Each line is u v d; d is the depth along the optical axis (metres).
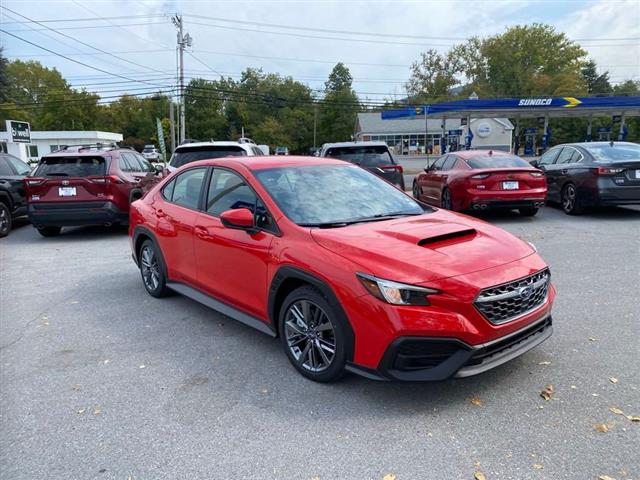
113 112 85.31
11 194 10.62
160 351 4.25
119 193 9.52
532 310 3.36
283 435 2.96
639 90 92.25
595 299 5.16
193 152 9.68
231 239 4.21
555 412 3.09
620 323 4.48
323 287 3.31
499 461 2.64
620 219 10.09
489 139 48.62
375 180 4.83
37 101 81.31
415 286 2.99
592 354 3.87
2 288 6.38
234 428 3.05
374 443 2.84
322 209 4.05
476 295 3.01
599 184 9.77
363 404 3.27
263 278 3.88
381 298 3.03
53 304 5.65
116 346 4.39
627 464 2.58
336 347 3.32
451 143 35.72
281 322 3.79
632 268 6.31
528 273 3.31
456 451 2.74
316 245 3.50
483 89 74.88
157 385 3.64
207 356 4.12
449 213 4.41
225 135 94.50
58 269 7.34
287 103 95.69
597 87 98.06
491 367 3.11
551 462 2.62
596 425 2.93
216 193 4.66
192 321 4.98
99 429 3.09
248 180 4.28
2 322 5.09
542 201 10.05
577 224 9.68
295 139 95.25
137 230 5.80
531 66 73.25
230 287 4.34
